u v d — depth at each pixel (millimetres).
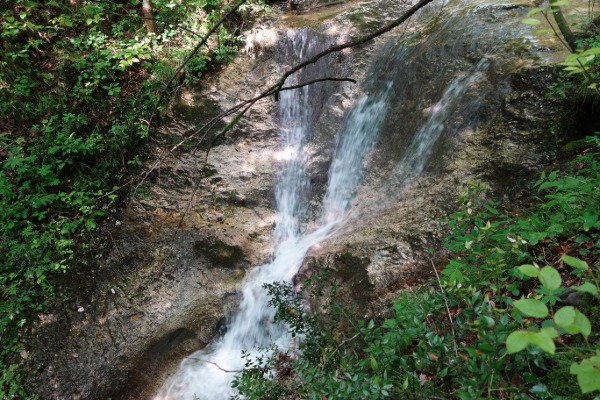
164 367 4609
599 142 3203
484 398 1737
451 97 4680
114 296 4871
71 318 4668
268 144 6234
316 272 4258
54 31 6250
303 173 5879
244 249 5297
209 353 4723
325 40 6203
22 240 5121
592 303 2303
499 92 4250
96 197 5641
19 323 4520
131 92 6215
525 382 1963
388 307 3410
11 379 4238
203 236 5320
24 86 5754
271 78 6477
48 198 5301
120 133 5836
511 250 2725
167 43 6586
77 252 5105
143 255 5172
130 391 4445
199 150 6098
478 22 4996
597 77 3588
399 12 6258
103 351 4520
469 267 2887
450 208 3873
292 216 5688
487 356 1846
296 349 4195
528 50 4328
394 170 4902
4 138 5527
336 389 2021
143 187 5773
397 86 5398
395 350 2227
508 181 3742
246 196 5840
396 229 4035
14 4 6094
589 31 4250
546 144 3779
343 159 5594
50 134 5703
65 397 4262
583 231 2811
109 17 6766
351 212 5066
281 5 7395
